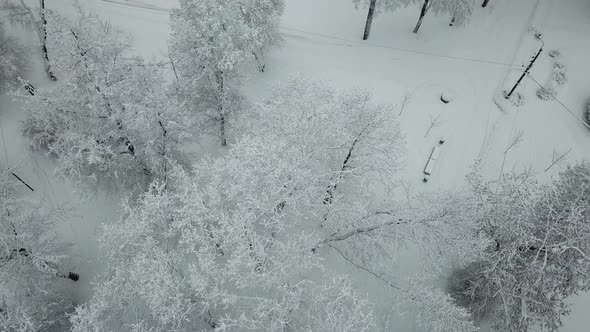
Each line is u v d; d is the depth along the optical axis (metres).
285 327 14.99
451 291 20.41
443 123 25.48
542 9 29.95
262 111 18.31
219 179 15.41
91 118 18.61
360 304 13.92
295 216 16.33
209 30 17.66
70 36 16.58
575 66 27.72
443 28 29.05
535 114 26.11
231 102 21.38
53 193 21.81
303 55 27.41
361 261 18.75
